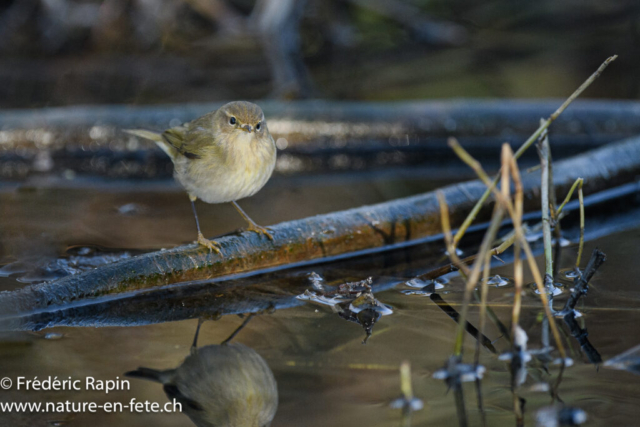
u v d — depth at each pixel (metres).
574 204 10.15
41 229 8.94
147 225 9.17
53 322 6.38
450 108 13.58
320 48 19.89
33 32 18.91
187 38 19.97
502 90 16.23
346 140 13.20
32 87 16.11
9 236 8.63
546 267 6.92
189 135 7.89
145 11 19.23
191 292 7.14
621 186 10.56
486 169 12.48
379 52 19.67
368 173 12.29
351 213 8.46
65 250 8.16
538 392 4.97
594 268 6.65
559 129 13.46
